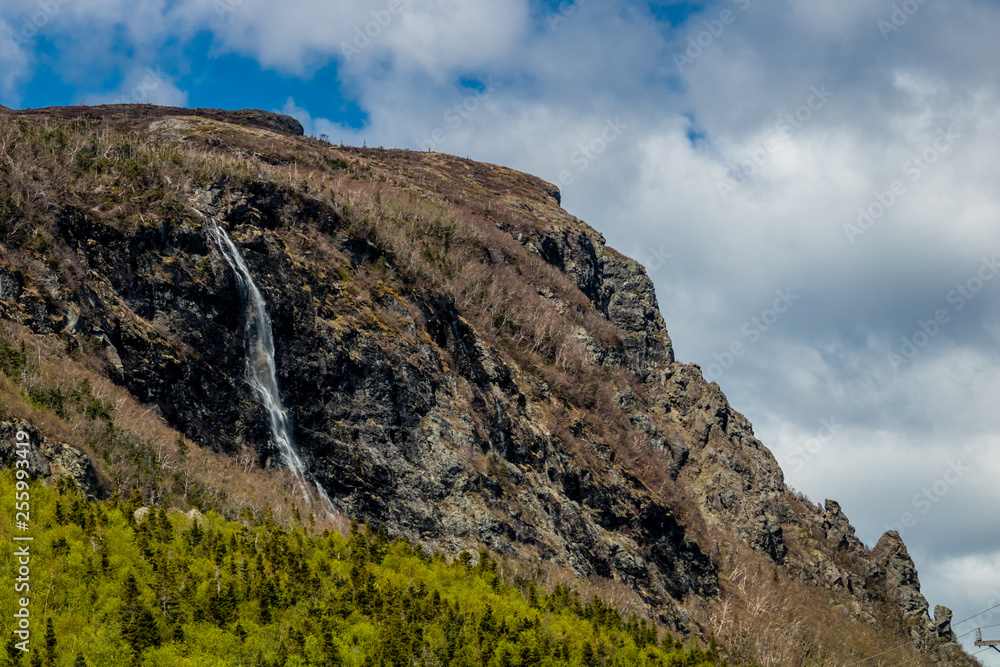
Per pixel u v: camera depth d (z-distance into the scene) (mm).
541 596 81625
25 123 108938
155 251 96688
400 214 146125
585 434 129500
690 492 153250
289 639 59250
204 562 63562
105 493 72062
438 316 119250
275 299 102500
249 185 114312
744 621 125000
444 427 104125
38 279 85062
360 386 102562
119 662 52938
